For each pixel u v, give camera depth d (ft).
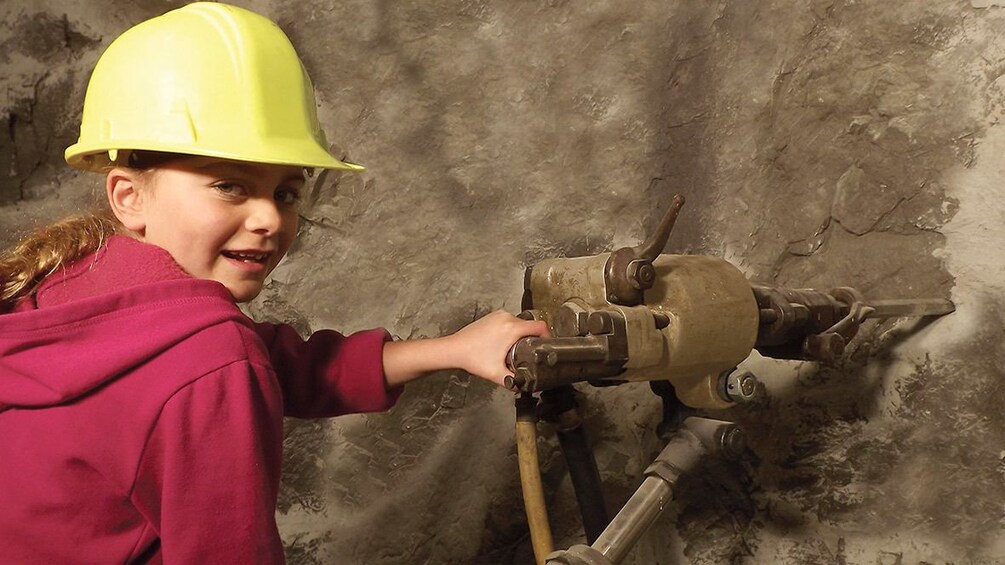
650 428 3.97
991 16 3.17
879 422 3.52
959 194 3.29
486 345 2.80
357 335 3.13
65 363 2.28
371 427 3.95
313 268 3.92
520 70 3.87
